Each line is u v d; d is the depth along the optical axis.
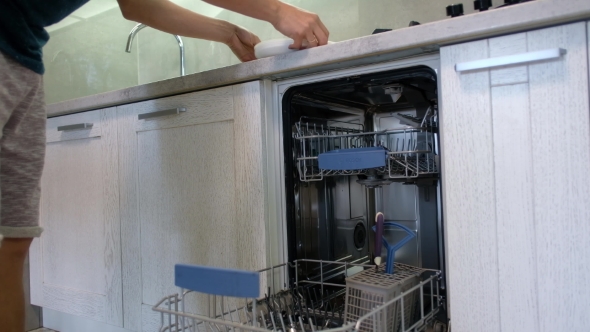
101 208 1.39
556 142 0.74
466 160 0.81
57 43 1.95
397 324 0.89
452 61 0.82
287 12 1.03
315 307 1.12
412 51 0.89
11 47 0.74
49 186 1.54
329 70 1.01
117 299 1.35
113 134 1.36
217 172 1.15
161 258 1.25
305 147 1.17
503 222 0.78
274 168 1.10
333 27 1.61
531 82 0.75
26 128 0.86
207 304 1.14
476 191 0.80
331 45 0.95
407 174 1.04
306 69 1.02
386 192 1.42
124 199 1.33
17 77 0.75
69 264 1.48
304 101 1.19
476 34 0.79
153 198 1.27
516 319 0.77
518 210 0.77
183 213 1.21
